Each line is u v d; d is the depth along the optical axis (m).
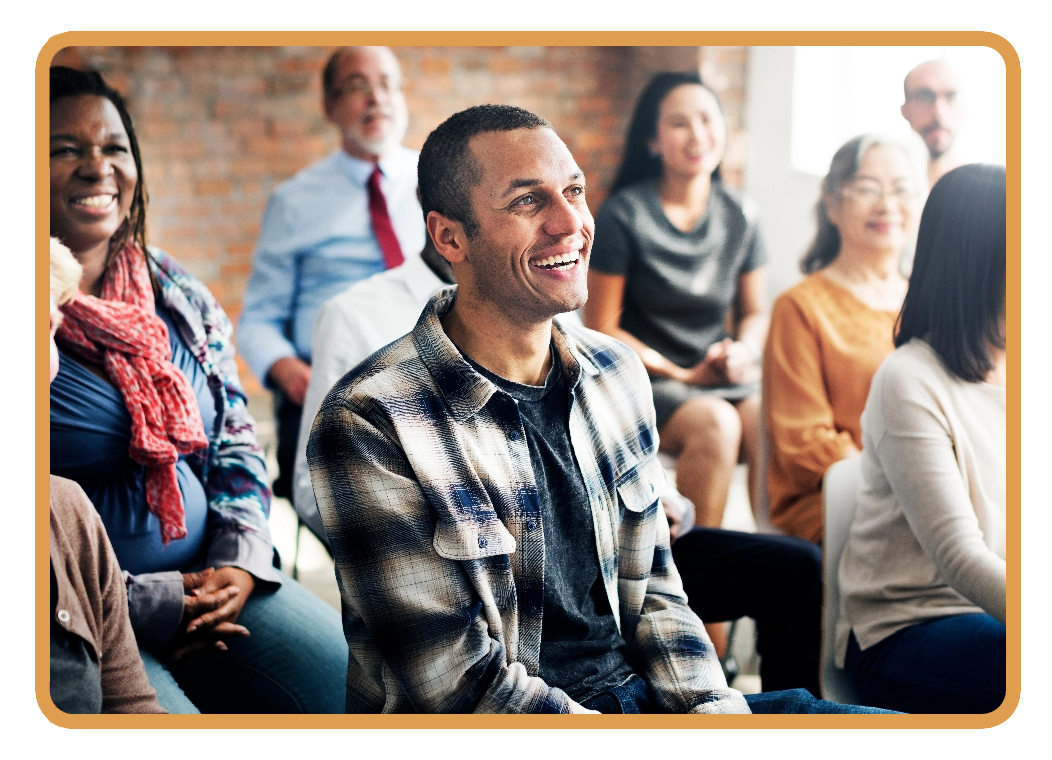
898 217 2.62
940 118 2.63
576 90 3.05
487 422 1.33
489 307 1.35
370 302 2.06
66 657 1.36
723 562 2.07
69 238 1.78
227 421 1.85
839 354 2.58
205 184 3.17
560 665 1.37
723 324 2.74
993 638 1.70
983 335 1.78
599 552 1.40
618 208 2.65
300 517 2.11
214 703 1.66
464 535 1.28
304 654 1.67
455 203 1.34
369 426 1.28
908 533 1.79
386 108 2.73
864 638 1.82
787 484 2.58
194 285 1.87
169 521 1.71
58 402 1.67
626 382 1.48
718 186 2.72
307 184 2.75
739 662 2.30
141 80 3.08
